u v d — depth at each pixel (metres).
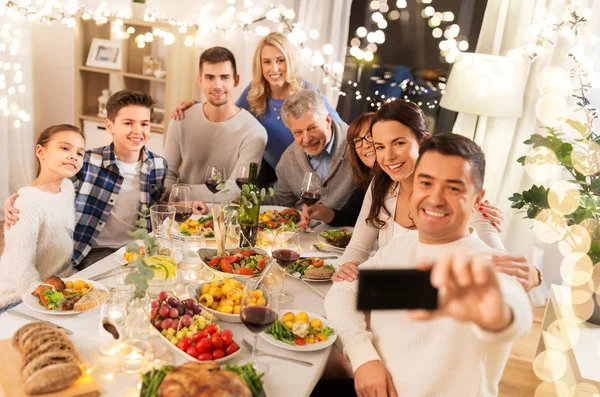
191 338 1.44
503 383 2.83
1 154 4.43
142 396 1.20
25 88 4.42
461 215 1.36
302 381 1.37
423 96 4.24
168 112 4.36
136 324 1.47
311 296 1.90
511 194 3.95
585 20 3.27
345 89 4.35
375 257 1.66
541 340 2.86
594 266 2.65
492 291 0.86
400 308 0.78
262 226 2.38
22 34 4.41
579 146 2.84
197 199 3.14
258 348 1.50
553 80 3.66
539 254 3.97
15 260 1.98
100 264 1.96
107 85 4.75
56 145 2.08
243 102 3.81
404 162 1.93
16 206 2.01
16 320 1.53
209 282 1.83
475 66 3.42
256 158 3.33
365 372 1.48
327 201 2.88
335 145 2.85
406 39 4.18
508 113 3.47
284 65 3.41
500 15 3.72
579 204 2.71
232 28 3.76
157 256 1.73
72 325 1.53
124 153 2.57
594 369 2.22
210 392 1.13
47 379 1.19
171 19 4.37
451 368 1.37
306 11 4.11
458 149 1.33
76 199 2.44
